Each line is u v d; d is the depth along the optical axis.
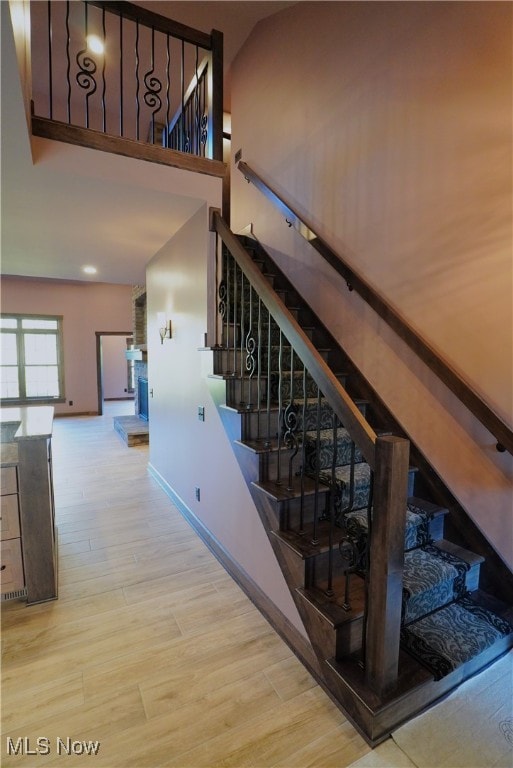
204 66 3.04
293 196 3.52
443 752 1.40
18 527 2.20
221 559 2.73
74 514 3.56
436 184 2.20
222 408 2.45
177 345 3.56
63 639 1.97
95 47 4.22
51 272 5.14
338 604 1.68
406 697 1.47
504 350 1.91
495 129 1.90
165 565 2.70
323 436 2.38
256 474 2.12
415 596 1.79
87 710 1.57
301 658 1.84
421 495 2.37
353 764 1.37
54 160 2.24
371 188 2.66
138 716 1.55
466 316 2.07
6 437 2.54
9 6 1.25
